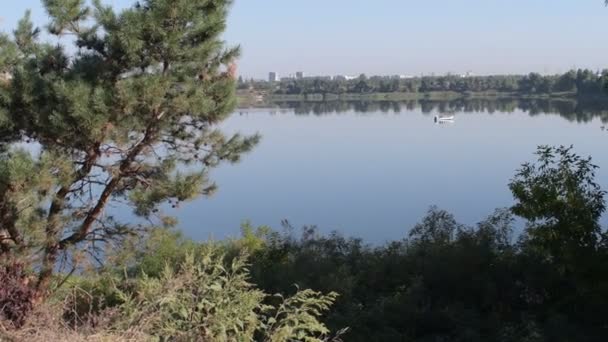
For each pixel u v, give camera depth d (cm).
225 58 1002
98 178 981
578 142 4131
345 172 3556
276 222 2064
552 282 973
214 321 536
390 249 1192
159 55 946
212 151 1040
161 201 990
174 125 1013
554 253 988
